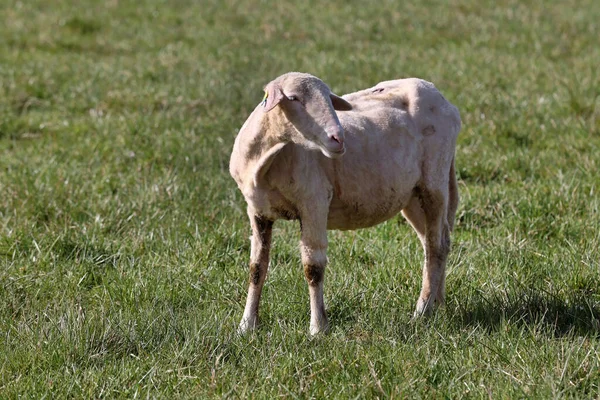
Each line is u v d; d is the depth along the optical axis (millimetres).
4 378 7945
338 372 7875
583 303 9445
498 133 15695
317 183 8555
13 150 15797
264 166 8289
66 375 7934
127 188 13211
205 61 21766
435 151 9531
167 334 8594
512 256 10812
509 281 10023
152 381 7762
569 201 12422
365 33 25078
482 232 11984
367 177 8930
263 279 9125
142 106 18125
